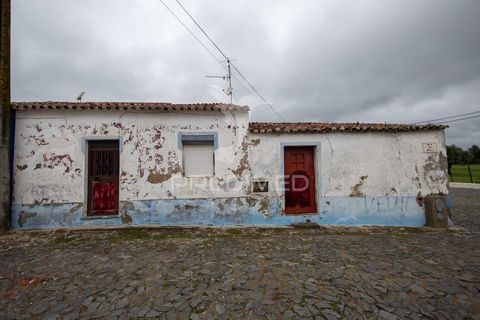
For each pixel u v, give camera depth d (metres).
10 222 6.56
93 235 6.16
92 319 2.80
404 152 7.49
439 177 7.45
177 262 4.42
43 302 3.15
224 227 6.88
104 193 7.09
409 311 2.96
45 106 6.62
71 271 4.05
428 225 7.20
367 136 7.50
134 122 7.07
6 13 6.40
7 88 6.38
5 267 4.22
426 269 4.11
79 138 6.91
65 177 6.80
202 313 2.90
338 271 4.02
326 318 2.81
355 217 7.30
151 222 6.97
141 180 7.01
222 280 3.70
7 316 2.86
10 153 6.59
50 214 6.70
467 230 6.82
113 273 3.96
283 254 4.82
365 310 2.97
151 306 3.04
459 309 3.01
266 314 2.88
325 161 7.39
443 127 7.45
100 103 7.16
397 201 7.38
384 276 3.84
